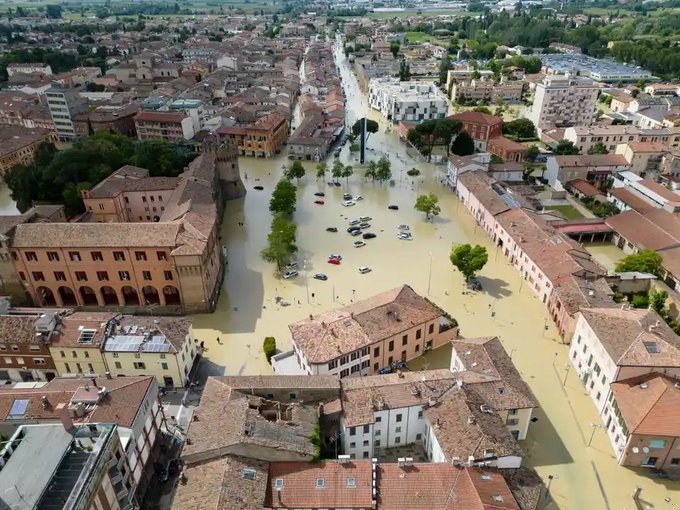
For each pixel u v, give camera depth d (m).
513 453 75.19
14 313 104.19
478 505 67.44
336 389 85.38
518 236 144.25
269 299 130.12
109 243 118.12
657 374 87.44
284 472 72.62
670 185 186.88
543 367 106.31
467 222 174.88
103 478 62.97
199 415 79.75
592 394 97.88
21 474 59.06
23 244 117.44
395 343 103.12
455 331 113.62
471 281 136.38
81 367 99.50
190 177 162.62
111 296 130.12
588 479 82.19
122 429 73.50
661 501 78.81
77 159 179.00
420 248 156.00
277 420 78.75
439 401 84.25
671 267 134.12
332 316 104.75
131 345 96.81
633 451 82.31
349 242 159.75
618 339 92.81
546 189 197.88
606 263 147.62
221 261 141.50
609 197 182.12
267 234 166.25
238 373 104.88
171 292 128.88
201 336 116.38
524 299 129.88
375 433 84.88
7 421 76.06
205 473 70.75
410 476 72.75
